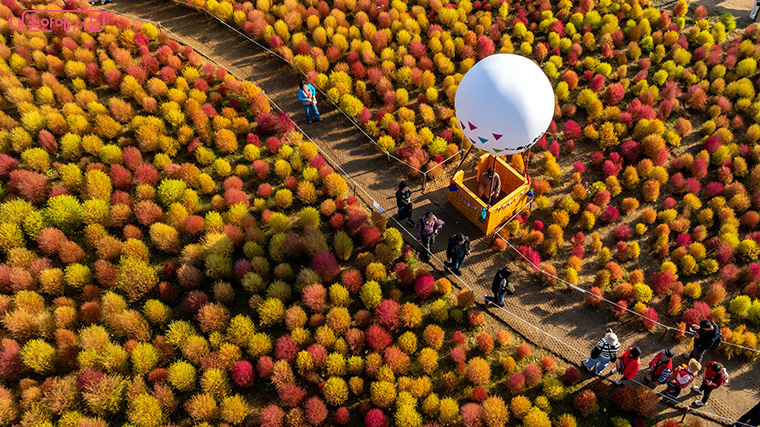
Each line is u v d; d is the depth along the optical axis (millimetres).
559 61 18672
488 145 12039
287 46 20359
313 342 11758
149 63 18594
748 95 17047
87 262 13516
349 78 18406
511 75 11266
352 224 13984
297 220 14758
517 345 11992
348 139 17203
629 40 19812
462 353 11453
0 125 16359
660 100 17641
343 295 12445
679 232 14070
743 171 15008
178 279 12969
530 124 11312
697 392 11062
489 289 13148
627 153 15695
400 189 13156
